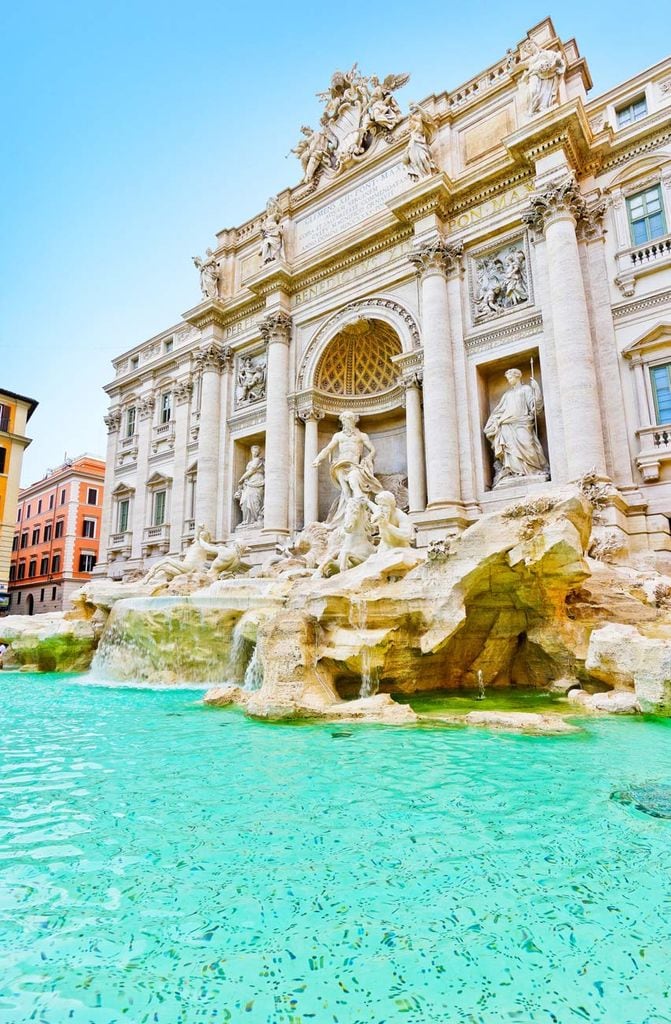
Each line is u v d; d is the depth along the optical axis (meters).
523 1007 2.65
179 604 14.79
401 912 3.48
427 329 22.31
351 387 28.31
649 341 18.58
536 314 20.50
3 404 43.16
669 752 6.92
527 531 10.97
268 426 27.16
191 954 3.09
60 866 4.11
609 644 9.88
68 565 54.75
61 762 6.90
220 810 5.21
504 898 3.63
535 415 20.53
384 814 5.07
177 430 34.75
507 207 21.98
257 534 27.34
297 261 29.12
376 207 26.89
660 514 17.66
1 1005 2.67
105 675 15.82
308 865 4.11
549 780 5.91
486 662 12.27
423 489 22.34
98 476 57.84
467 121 24.36
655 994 2.74
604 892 3.70
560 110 19.52
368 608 11.21
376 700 9.55
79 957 3.06
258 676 11.86
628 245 19.77
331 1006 2.67
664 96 20.22
